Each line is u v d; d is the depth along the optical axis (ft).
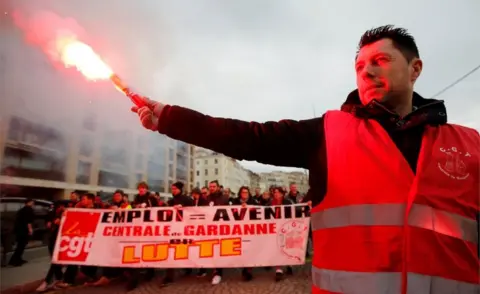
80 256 20.12
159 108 3.28
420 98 3.45
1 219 34.94
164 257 19.89
